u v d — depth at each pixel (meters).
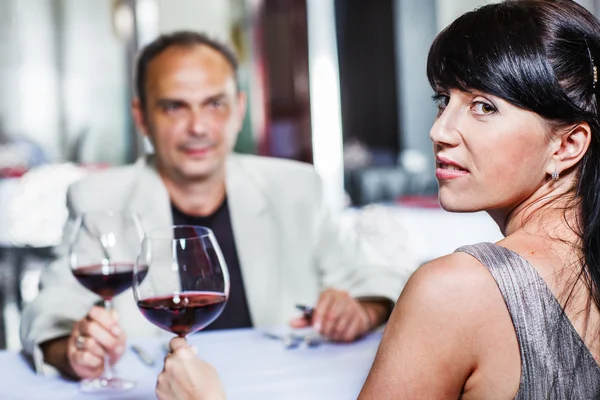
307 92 7.12
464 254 0.85
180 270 1.19
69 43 6.40
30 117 6.41
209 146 1.97
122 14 6.12
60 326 1.56
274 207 2.12
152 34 5.72
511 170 0.88
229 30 5.62
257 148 5.90
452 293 0.82
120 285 1.45
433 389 0.83
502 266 0.83
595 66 0.88
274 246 2.06
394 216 3.65
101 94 6.45
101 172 2.10
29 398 1.30
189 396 1.03
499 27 0.88
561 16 0.88
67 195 2.07
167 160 1.99
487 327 0.81
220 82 1.99
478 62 0.87
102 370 1.41
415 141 8.26
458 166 0.91
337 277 2.11
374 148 8.61
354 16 8.47
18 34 6.38
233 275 2.03
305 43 7.09
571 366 0.82
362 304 1.83
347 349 1.55
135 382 1.36
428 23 7.90
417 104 8.19
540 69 0.85
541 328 0.82
